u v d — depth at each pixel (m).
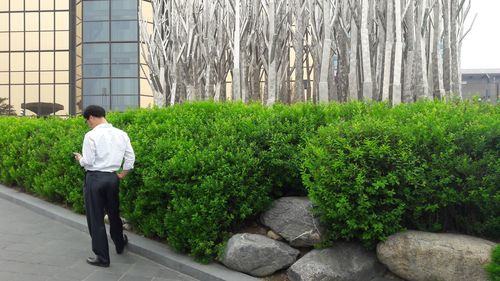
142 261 4.34
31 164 7.04
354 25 5.41
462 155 3.40
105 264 4.14
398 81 5.12
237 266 3.79
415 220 3.60
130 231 5.14
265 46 6.36
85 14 25.55
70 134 6.62
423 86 5.18
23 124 8.29
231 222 4.14
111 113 6.79
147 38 7.40
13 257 4.36
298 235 3.85
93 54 25.53
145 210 4.64
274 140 4.23
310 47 6.14
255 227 4.28
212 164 3.96
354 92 5.39
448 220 3.67
